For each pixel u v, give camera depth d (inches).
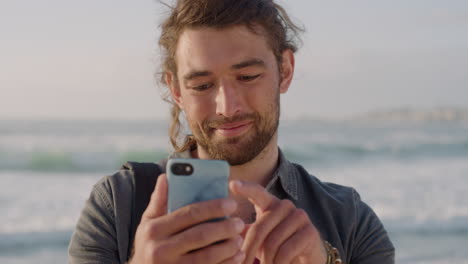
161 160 90.6
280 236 62.4
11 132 1467.8
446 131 1652.3
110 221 83.7
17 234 394.9
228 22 77.1
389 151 1010.7
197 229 53.1
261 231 61.6
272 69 82.0
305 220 63.9
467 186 621.3
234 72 77.7
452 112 3166.8
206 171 61.4
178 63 83.6
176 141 105.5
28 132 1471.5
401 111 3262.8
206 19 77.5
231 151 79.9
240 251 56.1
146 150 955.3
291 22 94.1
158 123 2037.4
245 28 78.4
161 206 57.3
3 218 449.4
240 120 78.5
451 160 915.4
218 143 79.9
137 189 84.7
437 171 772.6
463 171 767.1
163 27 91.4
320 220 88.4
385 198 545.6
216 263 53.7
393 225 424.8
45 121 2347.4
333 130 1641.2
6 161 842.2
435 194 568.7
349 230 88.9
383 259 91.0
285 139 1239.5
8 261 335.0
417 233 399.5
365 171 786.2
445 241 375.2
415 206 501.0
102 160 892.6
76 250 83.6
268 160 86.8
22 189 607.2
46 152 914.1
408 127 1899.6
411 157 957.8
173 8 85.9
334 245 86.2
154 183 85.7
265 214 62.9
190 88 80.3
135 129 1642.5
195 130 82.1
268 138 82.1
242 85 78.7
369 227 92.4
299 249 62.8
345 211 90.2
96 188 87.7
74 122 2218.3
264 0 83.2
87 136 1328.7
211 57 77.6
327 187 94.6
